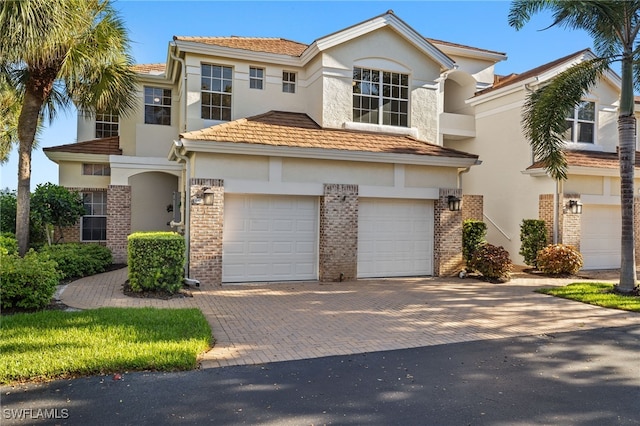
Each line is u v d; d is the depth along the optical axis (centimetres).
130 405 482
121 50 1364
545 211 1686
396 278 1432
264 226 1298
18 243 1341
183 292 1114
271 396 514
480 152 2012
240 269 1273
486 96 1953
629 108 1212
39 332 702
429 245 1500
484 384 562
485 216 1970
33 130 1347
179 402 492
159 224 1916
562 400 517
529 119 1356
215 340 733
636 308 993
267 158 1277
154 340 678
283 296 1109
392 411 482
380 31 1567
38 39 1030
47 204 1531
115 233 1698
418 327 841
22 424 436
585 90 1299
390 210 1451
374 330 814
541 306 1046
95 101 1412
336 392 529
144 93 1797
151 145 1780
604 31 1270
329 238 1333
